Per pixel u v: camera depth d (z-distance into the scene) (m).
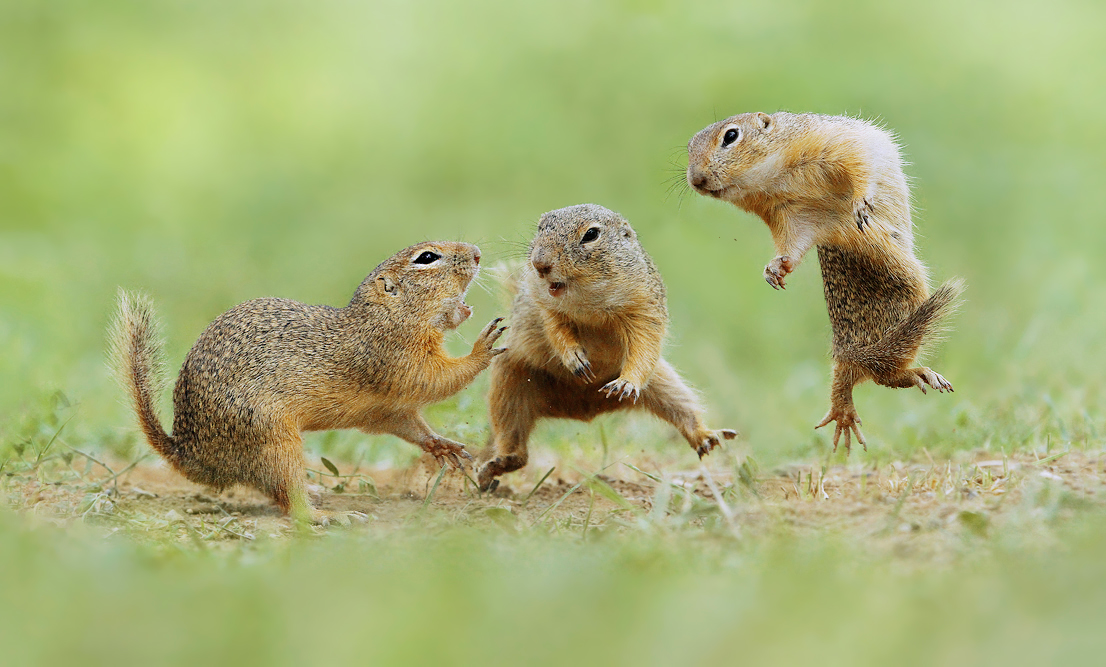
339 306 17.98
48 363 14.97
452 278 10.80
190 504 10.80
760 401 14.69
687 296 20.97
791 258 10.97
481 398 13.22
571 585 8.12
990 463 11.27
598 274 10.62
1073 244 21.98
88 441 12.37
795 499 10.52
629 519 10.13
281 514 10.52
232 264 20.44
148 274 19.38
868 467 11.76
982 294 19.86
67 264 20.30
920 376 10.84
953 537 8.89
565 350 10.90
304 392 10.30
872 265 11.08
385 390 10.64
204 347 10.31
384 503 11.05
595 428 13.33
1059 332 15.61
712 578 8.17
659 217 23.02
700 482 11.75
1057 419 12.20
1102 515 9.20
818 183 11.02
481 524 9.66
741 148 11.09
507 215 27.14
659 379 11.62
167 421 13.35
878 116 12.25
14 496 10.56
